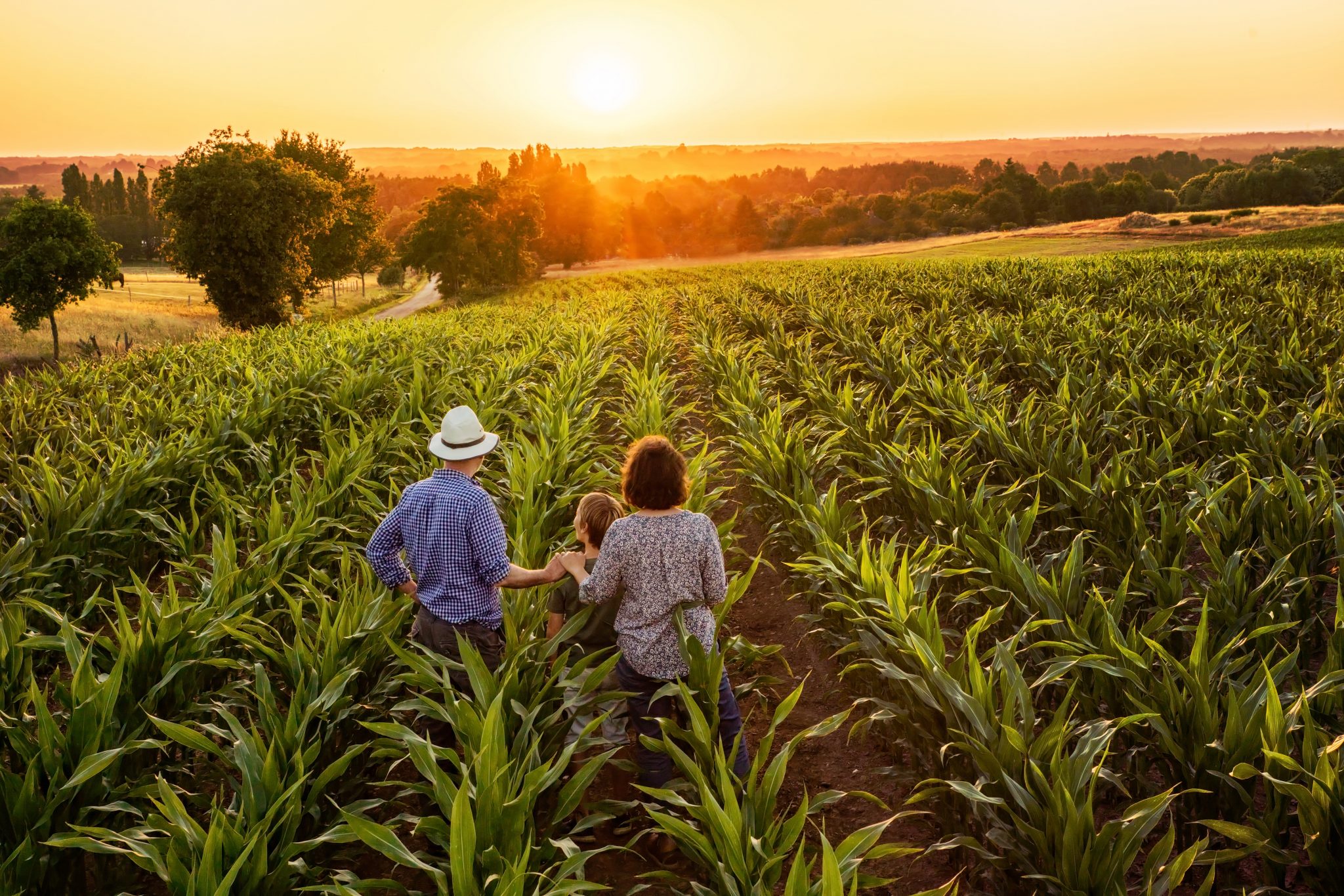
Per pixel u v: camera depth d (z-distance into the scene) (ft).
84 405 36.65
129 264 509.35
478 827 9.39
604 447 25.25
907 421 27.30
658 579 12.84
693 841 9.84
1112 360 37.76
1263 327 42.52
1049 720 14.11
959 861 12.71
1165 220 326.44
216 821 8.97
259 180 161.17
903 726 14.28
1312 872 9.63
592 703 12.51
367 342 55.26
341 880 9.71
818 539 18.01
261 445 29.17
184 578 20.54
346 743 13.85
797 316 70.28
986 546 16.52
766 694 18.42
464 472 13.84
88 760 10.27
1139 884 12.07
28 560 18.38
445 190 288.10
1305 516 15.71
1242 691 11.17
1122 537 18.25
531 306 117.29
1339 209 300.61
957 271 101.65
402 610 14.51
